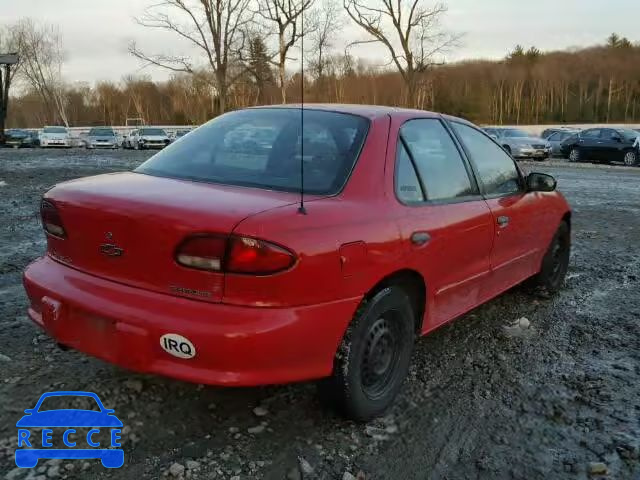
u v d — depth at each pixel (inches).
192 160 127.1
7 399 118.6
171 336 93.6
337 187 111.7
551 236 192.7
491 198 154.5
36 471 97.6
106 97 2972.4
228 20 935.0
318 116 130.6
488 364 146.9
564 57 2861.7
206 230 92.5
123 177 121.5
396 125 129.8
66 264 112.8
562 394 132.3
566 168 866.1
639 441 113.4
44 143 1396.4
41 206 117.9
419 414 121.6
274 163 119.5
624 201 471.5
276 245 92.7
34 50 2421.3
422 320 128.9
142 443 106.5
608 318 183.3
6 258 227.9
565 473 103.9
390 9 1128.8
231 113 146.3
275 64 851.4
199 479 97.4
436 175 135.3
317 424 115.1
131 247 100.0
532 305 194.2
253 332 91.7
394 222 114.1
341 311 102.6
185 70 982.4
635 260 263.3
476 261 145.5
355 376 109.0
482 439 113.4
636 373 143.8
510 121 2659.9
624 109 2613.2
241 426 113.0
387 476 101.0
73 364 134.7
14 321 159.9
